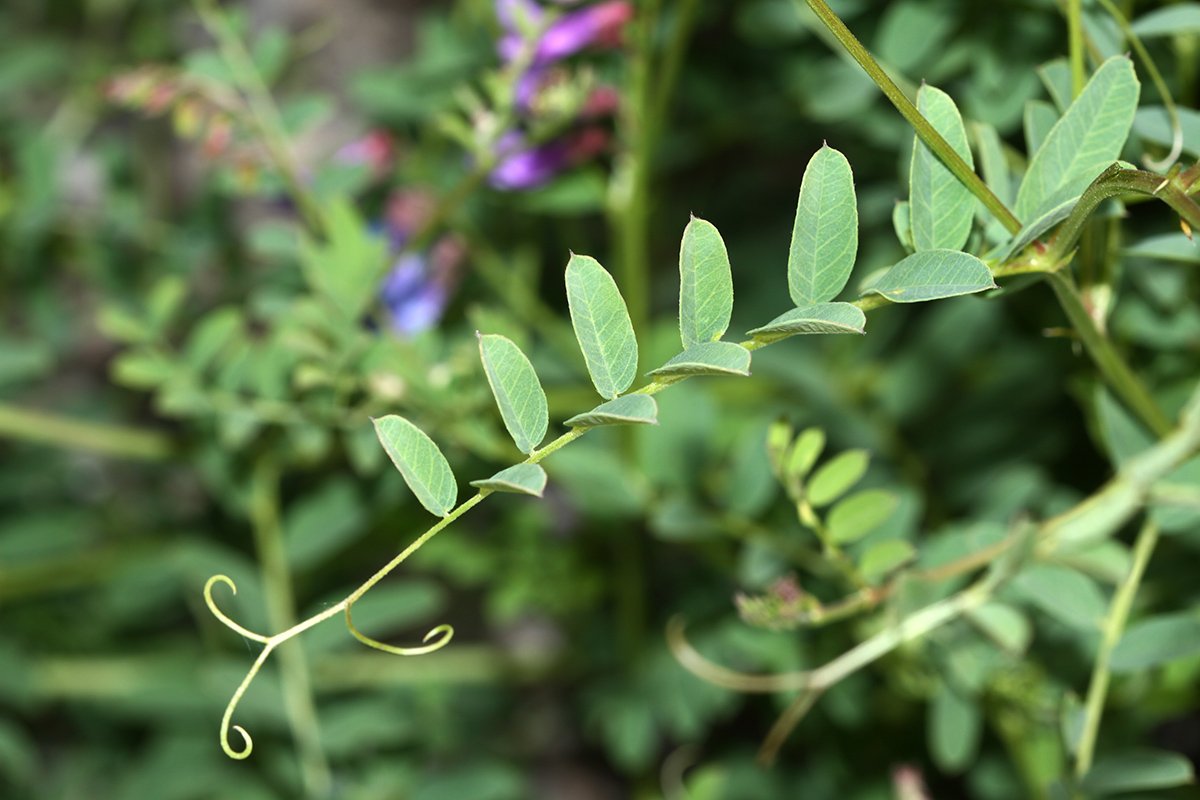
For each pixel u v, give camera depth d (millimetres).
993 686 527
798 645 586
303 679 633
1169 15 438
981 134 426
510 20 550
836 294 379
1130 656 460
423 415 545
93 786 802
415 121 693
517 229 695
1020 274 409
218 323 562
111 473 895
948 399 622
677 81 665
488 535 723
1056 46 500
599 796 871
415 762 693
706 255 375
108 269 764
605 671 732
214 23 596
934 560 498
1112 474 613
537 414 375
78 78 825
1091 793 460
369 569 852
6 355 692
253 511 639
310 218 592
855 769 666
